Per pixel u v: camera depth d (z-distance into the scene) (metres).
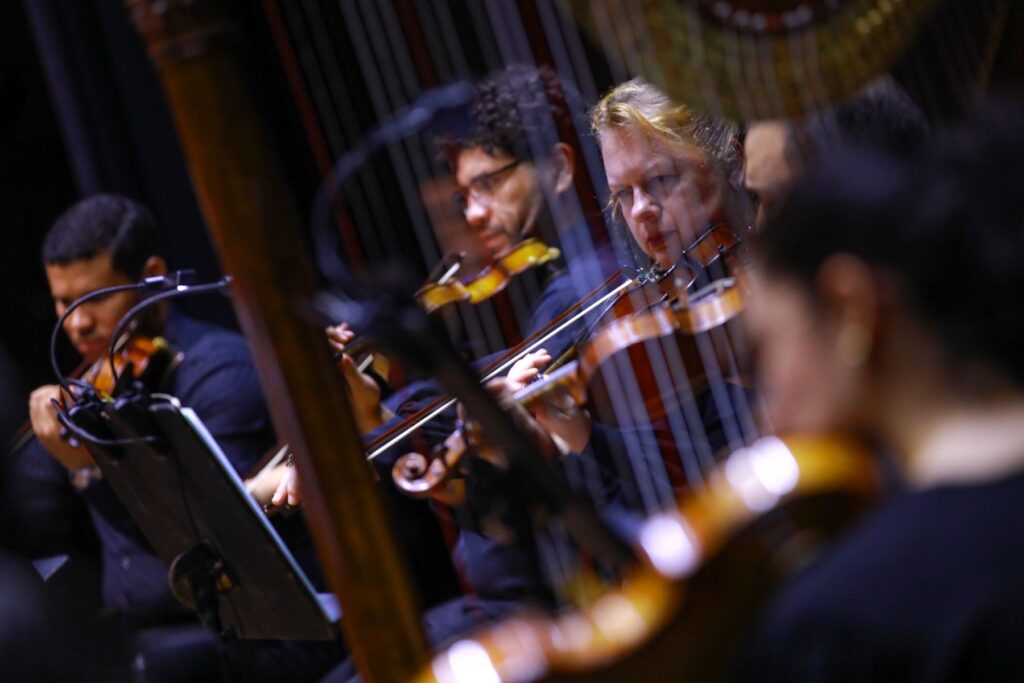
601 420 6.43
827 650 2.88
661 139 6.94
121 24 11.07
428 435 7.69
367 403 8.01
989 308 3.04
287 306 4.12
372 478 4.25
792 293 3.18
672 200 6.95
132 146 11.17
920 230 3.06
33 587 4.05
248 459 8.83
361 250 8.98
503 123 8.11
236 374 8.93
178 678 8.21
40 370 11.55
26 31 11.26
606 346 6.19
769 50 4.23
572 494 3.68
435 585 8.61
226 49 4.04
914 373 3.09
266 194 4.09
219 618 6.88
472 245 8.28
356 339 8.13
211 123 4.04
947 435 3.06
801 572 3.06
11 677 3.84
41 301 11.52
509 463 5.06
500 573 6.96
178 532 6.97
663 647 3.18
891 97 5.66
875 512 3.12
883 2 4.44
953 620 2.83
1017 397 3.07
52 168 11.46
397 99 8.63
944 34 6.42
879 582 2.91
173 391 8.95
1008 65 6.20
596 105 7.34
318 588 8.59
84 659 4.05
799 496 3.16
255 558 6.71
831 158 3.25
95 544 10.02
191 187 11.24
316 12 9.26
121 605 9.07
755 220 6.52
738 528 3.16
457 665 3.26
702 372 6.18
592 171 7.94
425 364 3.49
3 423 4.28
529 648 3.25
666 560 3.20
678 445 6.26
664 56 4.12
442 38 8.60
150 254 9.18
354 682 7.08
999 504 2.94
